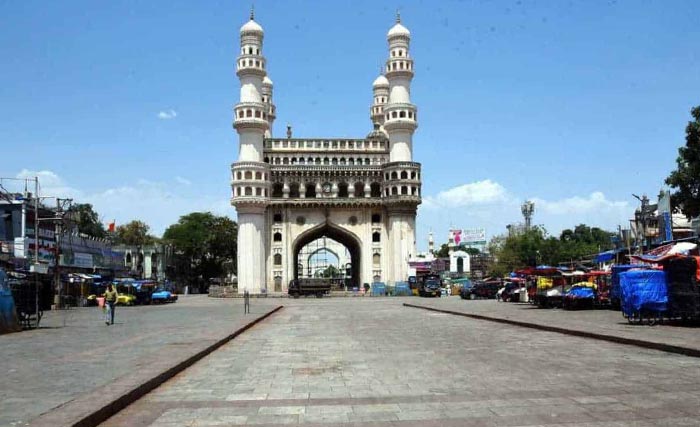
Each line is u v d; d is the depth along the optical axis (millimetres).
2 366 12883
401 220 82000
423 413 8641
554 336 19656
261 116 82125
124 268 75250
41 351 15883
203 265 108438
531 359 14016
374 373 12375
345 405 9266
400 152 83688
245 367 13523
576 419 8086
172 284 79062
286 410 8977
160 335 20625
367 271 83188
